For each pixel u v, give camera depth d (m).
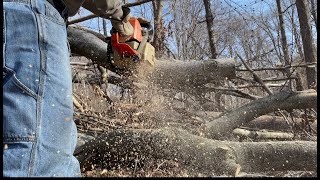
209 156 2.64
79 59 7.55
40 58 1.66
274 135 4.50
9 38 1.65
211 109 5.41
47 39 1.68
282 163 2.68
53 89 1.68
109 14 2.12
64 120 1.71
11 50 1.64
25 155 1.58
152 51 2.64
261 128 5.33
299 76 6.05
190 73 4.06
